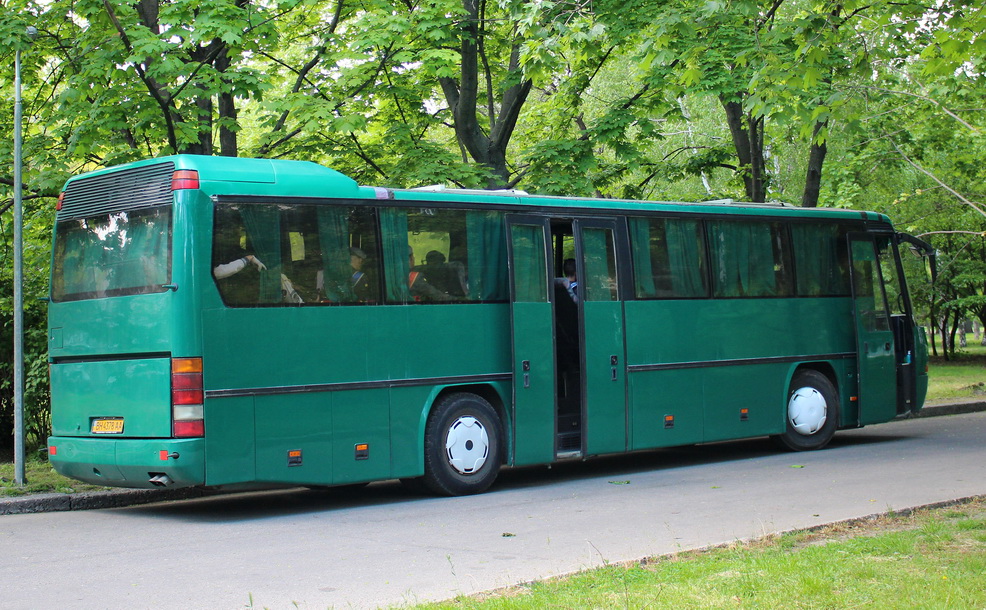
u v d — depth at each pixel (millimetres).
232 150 16281
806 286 15406
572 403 13070
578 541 8492
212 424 9836
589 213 12977
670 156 25641
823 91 16797
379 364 11062
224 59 16047
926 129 23219
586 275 12789
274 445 10234
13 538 9195
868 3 12539
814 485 11422
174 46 14258
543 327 12328
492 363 12047
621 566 7016
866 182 25578
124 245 10352
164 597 6812
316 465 10516
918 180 29703
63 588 7141
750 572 6637
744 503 10297
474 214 12031
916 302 36656
